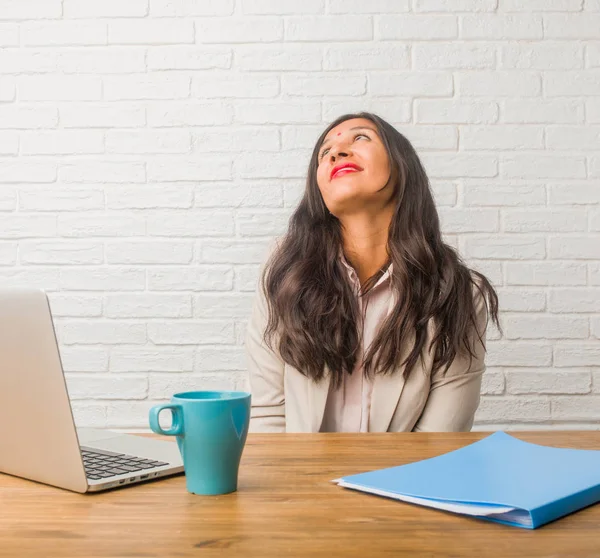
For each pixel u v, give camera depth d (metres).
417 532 0.56
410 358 1.38
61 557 0.51
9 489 0.71
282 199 2.01
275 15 2.02
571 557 0.51
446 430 1.40
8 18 2.04
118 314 2.01
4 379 0.72
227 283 2.01
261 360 1.51
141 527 0.58
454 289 1.43
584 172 1.99
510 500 0.60
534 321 1.98
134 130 2.03
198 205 2.02
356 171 1.43
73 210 2.03
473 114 2.00
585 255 1.99
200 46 2.02
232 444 0.68
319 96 2.01
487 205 1.99
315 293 1.42
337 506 0.64
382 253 1.52
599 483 0.66
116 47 2.03
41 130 2.03
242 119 2.02
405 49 2.01
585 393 1.97
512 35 2.01
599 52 2.00
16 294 0.68
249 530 0.57
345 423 1.42
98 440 0.94
